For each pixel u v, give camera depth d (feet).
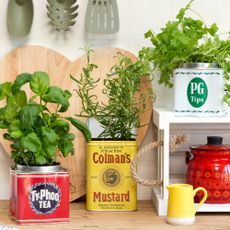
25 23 5.14
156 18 5.22
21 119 4.34
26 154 4.50
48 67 5.17
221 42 4.79
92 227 4.38
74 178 5.18
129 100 4.86
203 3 5.23
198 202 4.74
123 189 4.83
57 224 4.46
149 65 5.12
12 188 4.54
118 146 4.80
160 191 5.01
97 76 5.17
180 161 5.25
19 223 4.42
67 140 4.52
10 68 5.15
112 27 5.15
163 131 4.70
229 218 4.62
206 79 4.66
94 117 4.91
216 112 4.68
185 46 4.67
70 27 5.19
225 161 4.74
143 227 4.38
